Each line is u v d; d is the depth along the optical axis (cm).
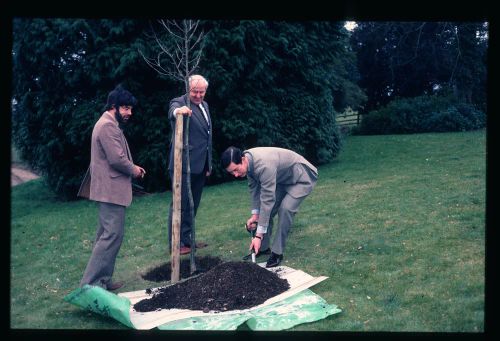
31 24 969
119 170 441
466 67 1973
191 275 498
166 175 1068
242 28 988
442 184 783
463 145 1270
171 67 976
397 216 628
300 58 1143
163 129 1051
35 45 982
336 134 1273
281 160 477
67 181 1079
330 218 659
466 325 340
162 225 737
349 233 584
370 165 1099
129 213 843
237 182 1077
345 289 427
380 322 359
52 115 1038
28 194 1212
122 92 447
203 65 990
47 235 748
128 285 489
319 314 373
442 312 364
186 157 501
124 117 452
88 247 660
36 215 935
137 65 1010
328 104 1243
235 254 557
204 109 565
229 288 412
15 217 938
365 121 2038
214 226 686
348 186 863
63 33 972
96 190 438
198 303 402
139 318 384
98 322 392
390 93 2400
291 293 407
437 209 636
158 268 535
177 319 370
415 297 395
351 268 473
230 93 1068
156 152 1030
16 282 529
